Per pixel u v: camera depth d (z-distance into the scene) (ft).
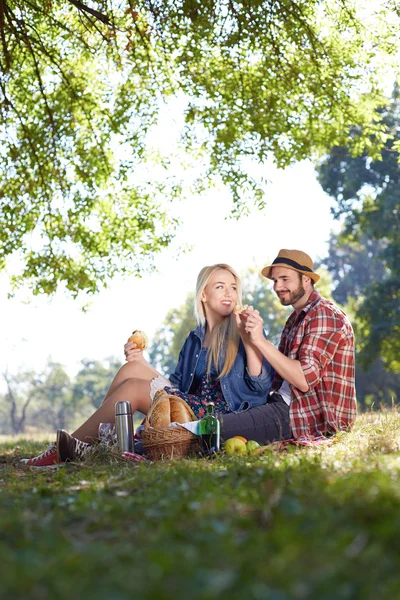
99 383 270.87
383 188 103.09
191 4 32.65
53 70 40.93
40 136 41.45
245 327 18.51
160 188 45.65
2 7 29.37
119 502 9.43
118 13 37.35
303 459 12.70
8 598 5.28
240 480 11.07
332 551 6.23
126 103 43.42
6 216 41.98
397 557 6.20
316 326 19.08
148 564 6.10
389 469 10.98
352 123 41.45
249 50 37.76
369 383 137.39
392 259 98.63
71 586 5.45
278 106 40.14
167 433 17.07
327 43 39.68
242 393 18.92
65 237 43.62
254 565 5.94
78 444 17.75
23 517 8.52
